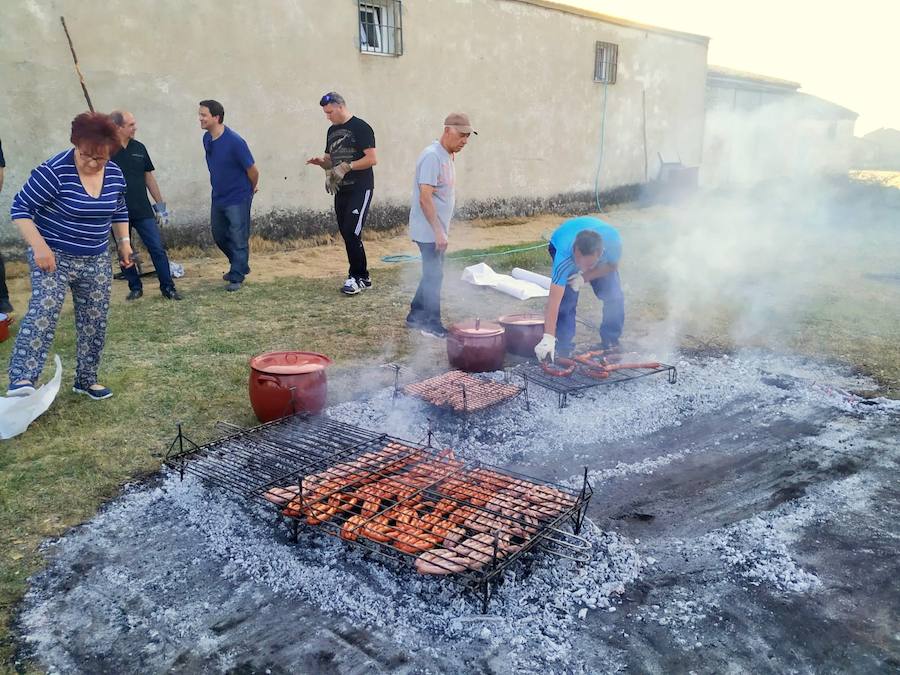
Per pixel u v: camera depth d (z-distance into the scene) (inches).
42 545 112.7
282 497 115.8
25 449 144.4
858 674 88.0
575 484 137.4
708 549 115.4
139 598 101.0
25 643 91.7
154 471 137.7
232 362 201.5
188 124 362.3
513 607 98.7
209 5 359.6
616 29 626.8
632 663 89.6
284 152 404.5
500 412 170.1
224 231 290.7
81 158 147.2
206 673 87.1
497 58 523.8
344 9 415.8
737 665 89.4
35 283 152.1
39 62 310.8
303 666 88.4
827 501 131.7
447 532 106.7
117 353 207.2
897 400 181.6
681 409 176.4
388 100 453.7
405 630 94.5
